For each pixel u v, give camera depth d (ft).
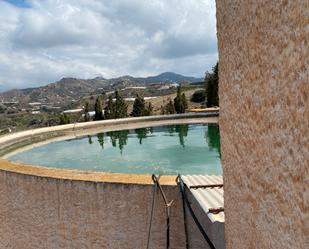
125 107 121.08
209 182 19.01
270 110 8.16
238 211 11.05
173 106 122.62
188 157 51.70
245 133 9.94
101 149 59.88
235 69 10.35
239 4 9.51
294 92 7.02
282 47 7.32
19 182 24.47
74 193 22.20
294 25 6.79
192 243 19.26
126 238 21.30
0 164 27.81
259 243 9.40
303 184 6.98
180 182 19.44
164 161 50.01
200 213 16.80
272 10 7.59
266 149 8.58
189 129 78.48
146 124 86.89
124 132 78.48
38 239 23.91
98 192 21.58
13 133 61.21
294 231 7.47
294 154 7.23
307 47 6.42
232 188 11.55
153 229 20.80
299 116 6.92
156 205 20.59
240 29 9.61
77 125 77.00
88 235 22.11
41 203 23.48
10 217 25.36
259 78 8.63
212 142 62.28
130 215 21.12
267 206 8.75
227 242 12.48
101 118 117.60
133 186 20.92
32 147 62.13
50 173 24.02
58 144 65.26
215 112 90.12
